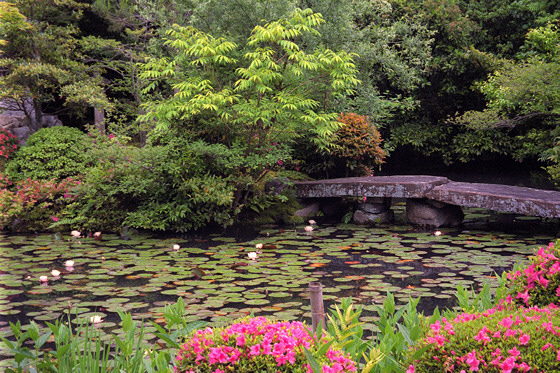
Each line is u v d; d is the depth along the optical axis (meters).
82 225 8.02
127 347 2.28
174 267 5.62
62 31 11.17
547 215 6.93
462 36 13.87
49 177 9.47
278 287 4.81
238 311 4.10
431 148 15.38
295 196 9.28
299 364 2.02
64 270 5.54
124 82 12.23
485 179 13.80
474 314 2.26
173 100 8.01
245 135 8.81
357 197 9.95
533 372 1.85
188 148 8.06
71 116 12.89
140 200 8.36
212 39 7.86
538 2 14.02
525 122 12.85
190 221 8.16
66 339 2.31
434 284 4.84
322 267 5.58
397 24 13.04
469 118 11.31
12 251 6.54
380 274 5.24
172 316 2.38
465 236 7.25
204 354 2.10
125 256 6.20
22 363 2.25
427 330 2.37
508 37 15.52
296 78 8.81
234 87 8.83
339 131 9.97
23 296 4.61
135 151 8.38
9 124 11.23
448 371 1.98
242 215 8.88
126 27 13.21
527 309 2.34
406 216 9.17
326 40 10.41
